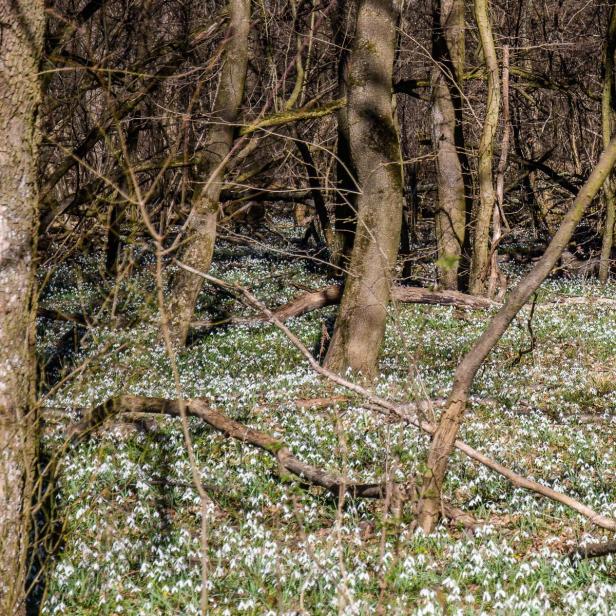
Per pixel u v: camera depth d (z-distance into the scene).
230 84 16.80
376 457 11.15
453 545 7.88
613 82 22.53
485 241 21.59
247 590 7.35
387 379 15.20
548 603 6.62
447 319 20.09
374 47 14.81
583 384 15.40
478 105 25.97
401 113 31.64
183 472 10.48
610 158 7.48
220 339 18.69
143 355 15.74
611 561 7.64
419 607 6.57
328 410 12.91
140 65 13.22
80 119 17.33
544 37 27.83
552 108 27.92
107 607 7.20
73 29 11.52
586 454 11.51
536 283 7.62
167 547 8.31
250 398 13.99
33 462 5.92
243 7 16.88
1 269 5.75
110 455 10.77
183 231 5.85
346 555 7.96
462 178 22.97
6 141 5.73
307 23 22.75
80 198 12.27
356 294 15.22
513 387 15.16
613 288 23.75
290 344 18.17
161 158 15.73
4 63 5.66
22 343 5.83
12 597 5.67
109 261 20.70
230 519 9.33
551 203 33.41
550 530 8.91
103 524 8.70
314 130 27.56
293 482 9.48
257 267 26.98
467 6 27.55
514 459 11.30
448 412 8.06
